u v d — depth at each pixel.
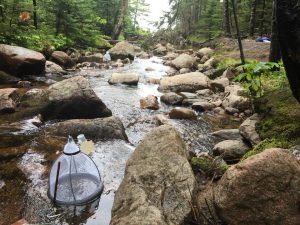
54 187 3.91
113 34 25.91
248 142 5.54
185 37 31.83
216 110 8.64
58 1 15.83
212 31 27.31
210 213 3.24
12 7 13.02
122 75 11.29
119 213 3.31
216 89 10.95
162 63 17.58
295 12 3.01
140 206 3.26
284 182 3.06
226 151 5.40
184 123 7.55
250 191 3.07
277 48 9.54
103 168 4.70
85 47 18.86
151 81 11.94
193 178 3.62
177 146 4.00
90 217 3.63
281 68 8.34
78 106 6.71
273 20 9.54
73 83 6.98
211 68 14.49
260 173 3.09
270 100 5.92
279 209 3.00
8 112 6.63
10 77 10.09
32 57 10.68
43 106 6.60
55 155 5.02
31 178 4.34
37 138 5.59
